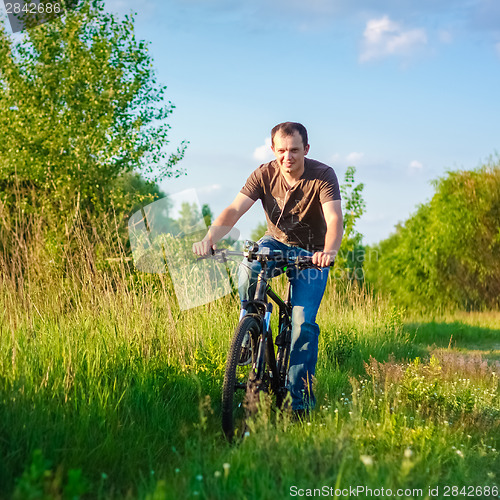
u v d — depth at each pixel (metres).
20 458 2.68
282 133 3.82
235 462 2.72
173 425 3.52
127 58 17.02
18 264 4.88
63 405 3.30
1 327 4.30
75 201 12.41
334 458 2.78
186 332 5.05
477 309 23.59
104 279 5.21
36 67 16.70
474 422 4.01
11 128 15.79
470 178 24.00
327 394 4.53
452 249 23.53
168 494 2.31
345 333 7.32
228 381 3.20
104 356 4.29
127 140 16.11
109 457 2.88
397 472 2.75
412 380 4.52
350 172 13.59
